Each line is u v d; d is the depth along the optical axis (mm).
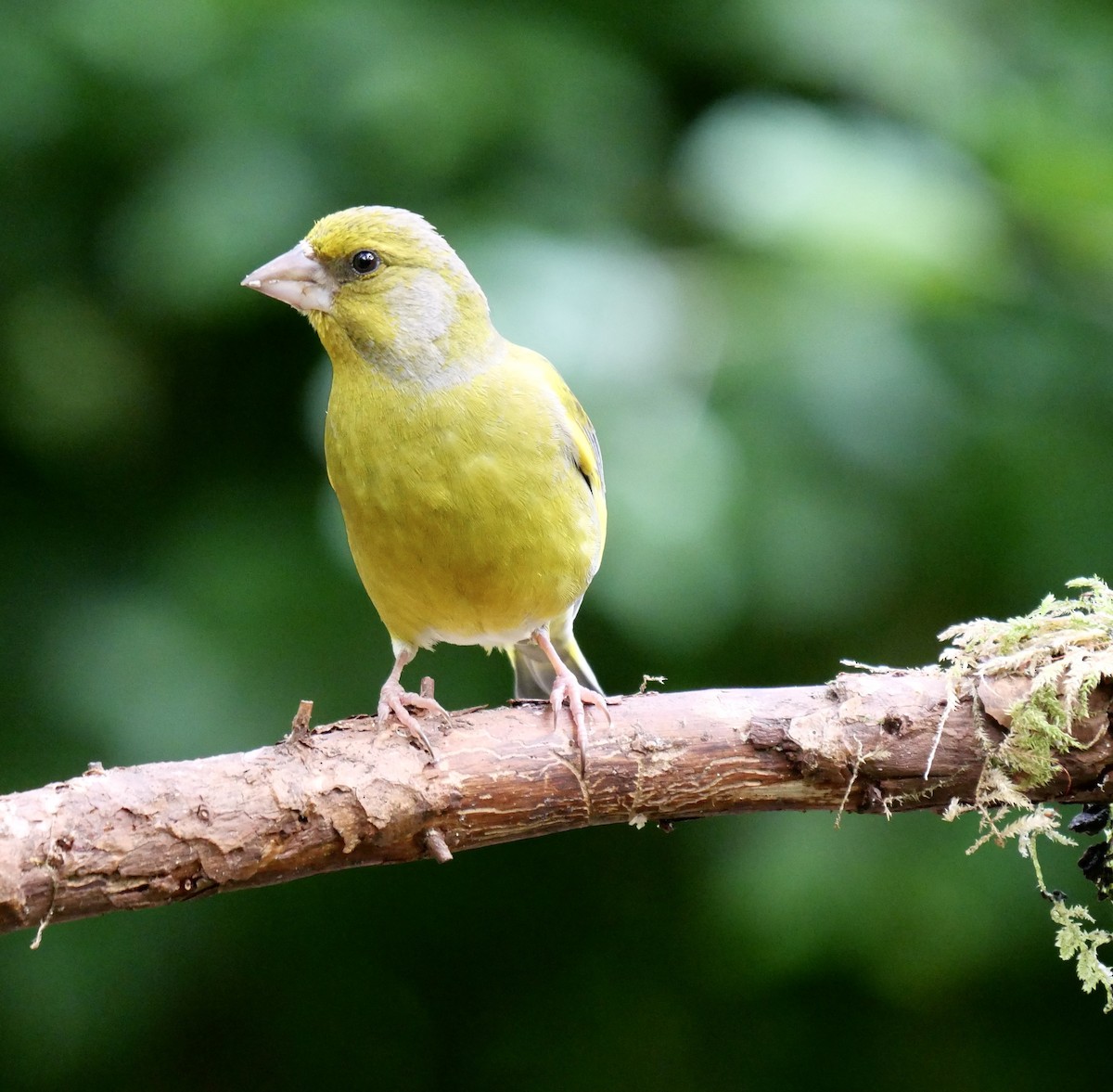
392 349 7867
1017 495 11102
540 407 7934
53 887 5852
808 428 10055
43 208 11758
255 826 6125
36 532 11703
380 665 11172
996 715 6453
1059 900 6578
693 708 6684
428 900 12836
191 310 10797
